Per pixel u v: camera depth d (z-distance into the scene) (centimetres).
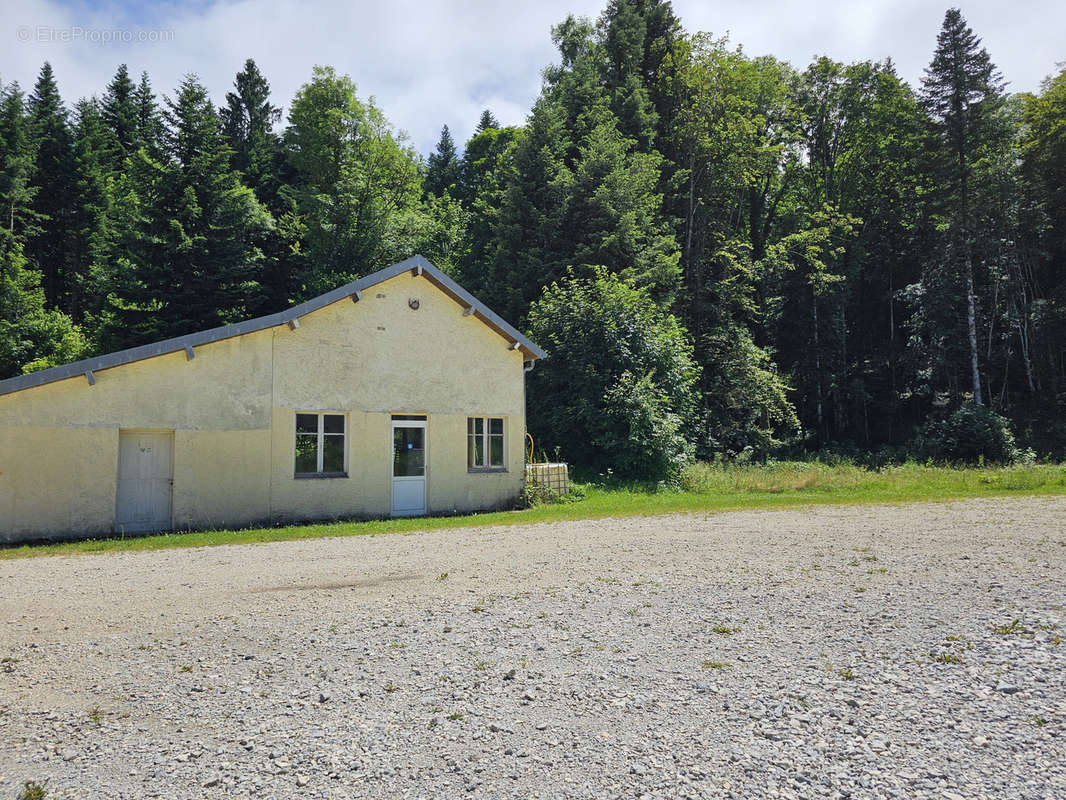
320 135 3891
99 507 1297
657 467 2178
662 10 3884
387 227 3938
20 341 3344
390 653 514
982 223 3628
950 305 3812
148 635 566
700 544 1006
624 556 910
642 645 528
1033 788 312
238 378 1451
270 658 506
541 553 947
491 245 3453
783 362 4316
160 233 3028
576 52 3981
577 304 2505
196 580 798
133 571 876
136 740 375
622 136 3341
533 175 3266
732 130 3669
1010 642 516
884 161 4397
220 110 5512
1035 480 2019
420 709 414
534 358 1864
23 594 736
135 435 1362
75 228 4475
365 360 1602
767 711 404
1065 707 400
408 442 1655
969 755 346
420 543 1086
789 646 520
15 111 4356
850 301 4531
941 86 3678
